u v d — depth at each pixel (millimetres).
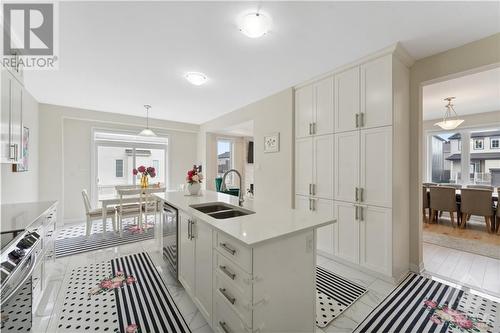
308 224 1468
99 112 4832
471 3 1627
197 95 3801
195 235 1770
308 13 1754
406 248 2482
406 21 1848
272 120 3756
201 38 2094
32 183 3705
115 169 5316
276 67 2719
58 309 1810
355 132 2559
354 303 1934
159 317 1729
